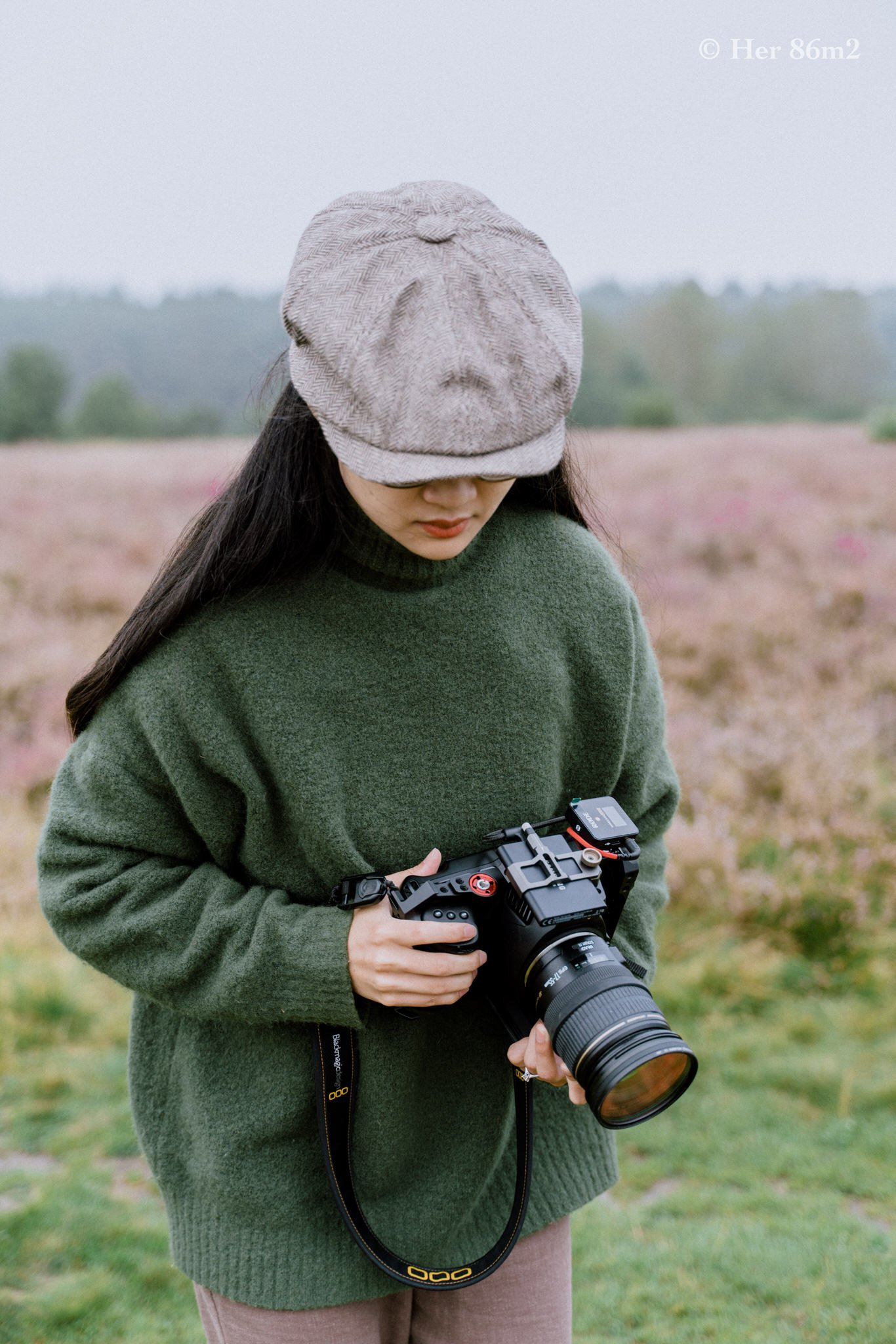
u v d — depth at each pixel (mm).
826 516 8523
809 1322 2377
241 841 1297
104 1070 3562
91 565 8359
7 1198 2953
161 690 1203
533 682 1284
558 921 1144
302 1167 1289
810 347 50844
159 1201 2934
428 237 1028
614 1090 1078
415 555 1203
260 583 1193
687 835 4504
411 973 1124
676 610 6703
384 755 1238
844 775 4969
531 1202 1392
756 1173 2982
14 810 5238
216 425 41688
